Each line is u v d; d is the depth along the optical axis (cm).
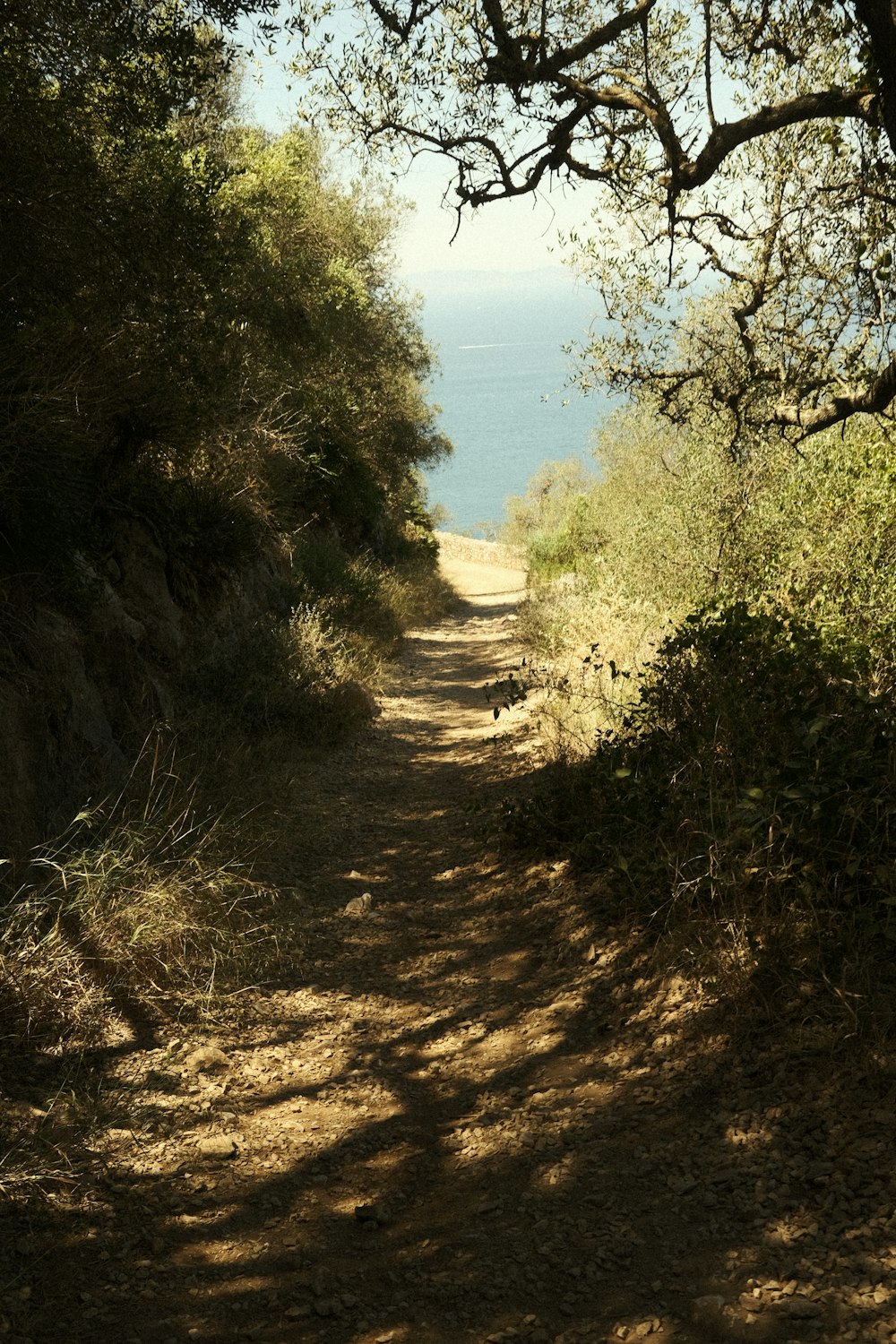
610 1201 287
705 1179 287
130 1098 367
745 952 382
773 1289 235
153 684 770
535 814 643
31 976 408
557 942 497
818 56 656
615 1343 228
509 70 551
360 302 1738
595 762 650
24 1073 374
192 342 739
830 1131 292
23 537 568
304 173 1672
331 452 1858
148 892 480
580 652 1077
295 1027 443
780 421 682
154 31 616
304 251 1666
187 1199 309
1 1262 271
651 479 1384
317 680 1084
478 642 2103
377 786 902
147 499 879
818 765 410
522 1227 283
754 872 397
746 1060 341
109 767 618
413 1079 394
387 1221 296
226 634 987
